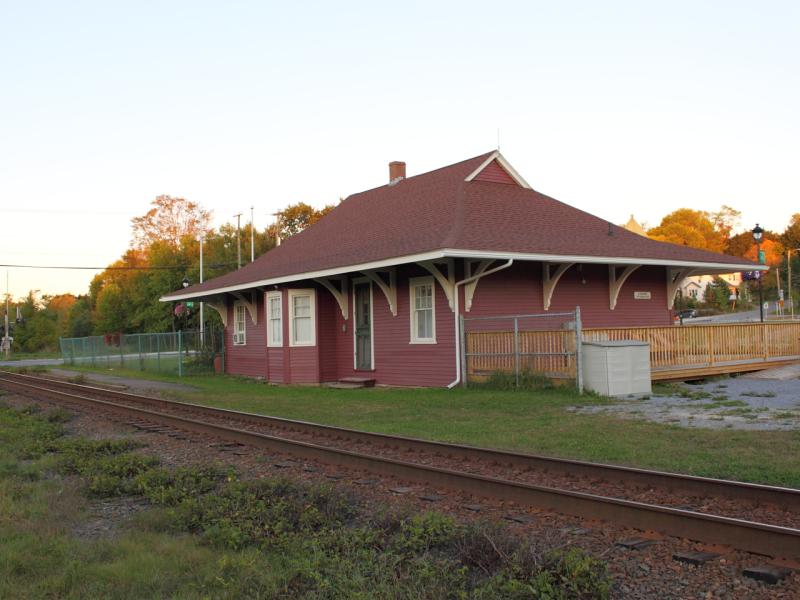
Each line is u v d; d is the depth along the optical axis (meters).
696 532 5.79
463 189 21.02
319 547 5.84
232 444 11.30
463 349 18.20
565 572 4.95
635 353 15.62
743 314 67.75
